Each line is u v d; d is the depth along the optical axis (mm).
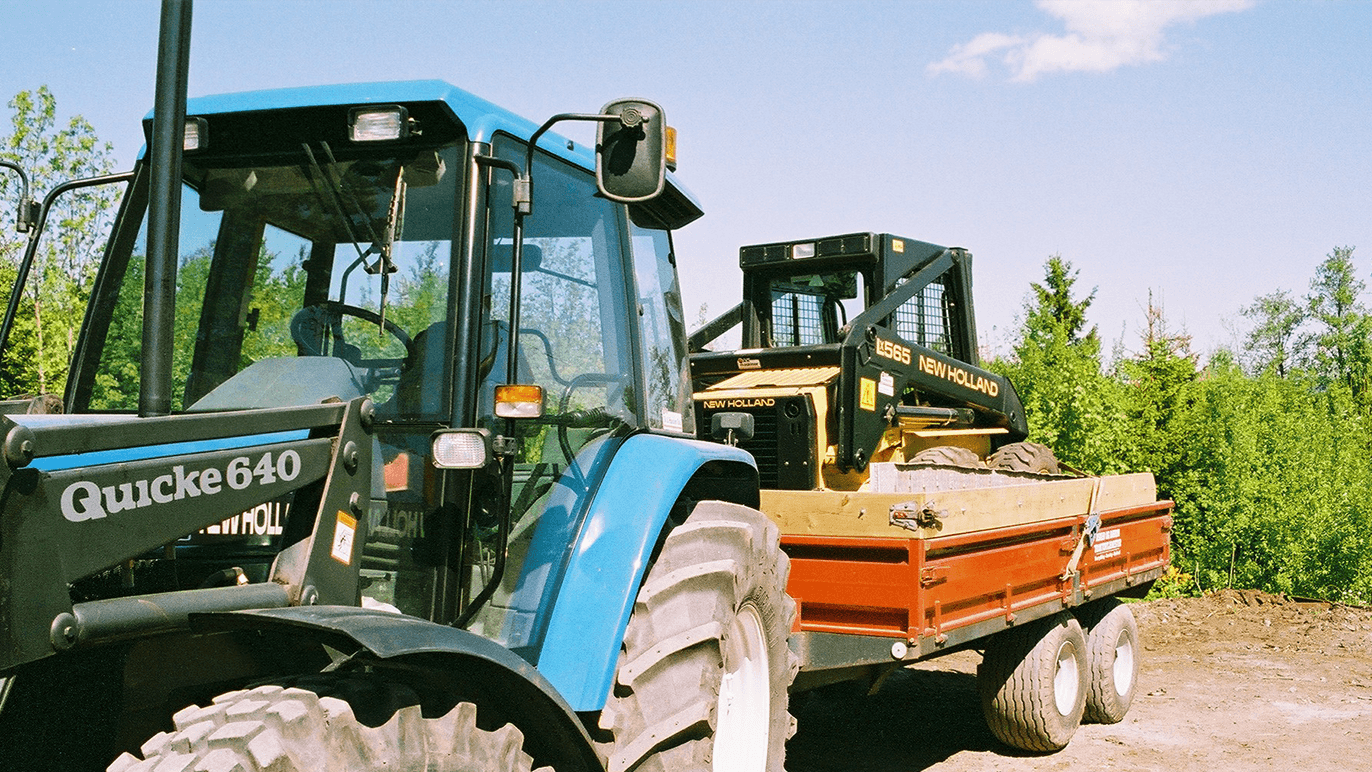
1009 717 6473
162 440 2479
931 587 5137
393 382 3117
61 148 9969
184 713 2363
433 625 2568
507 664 2604
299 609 2518
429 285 3135
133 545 2375
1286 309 71625
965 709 7883
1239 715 7926
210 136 3393
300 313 3248
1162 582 15336
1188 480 16781
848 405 7043
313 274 3254
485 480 3156
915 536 5039
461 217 3135
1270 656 10383
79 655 2646
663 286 4406
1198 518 16641
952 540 5281
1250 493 15930
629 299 3928
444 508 3012
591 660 3199
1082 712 6863
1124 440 14523
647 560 3428
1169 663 10047
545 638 3277
